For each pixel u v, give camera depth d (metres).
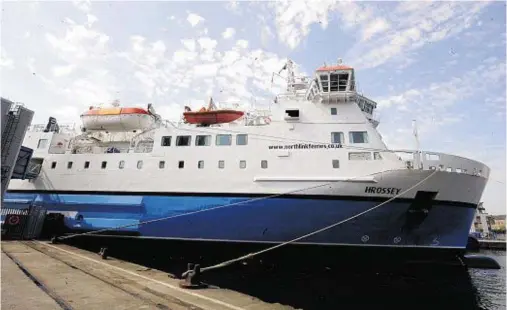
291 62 22.41
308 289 14.41
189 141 19.14
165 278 9.60
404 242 16.30
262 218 16.84
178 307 6.17
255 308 6.80
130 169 19.55
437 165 16.28
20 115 15.64
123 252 18.70
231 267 17.08
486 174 17.62
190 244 17.70
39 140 23.02
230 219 17.20
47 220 19.66
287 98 20.34
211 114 19.92
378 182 16.00
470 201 16.89
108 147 22.78
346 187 16.19
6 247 13.86
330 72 18.61
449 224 16.50
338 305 12.57
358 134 17.64
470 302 13.84
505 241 46.19
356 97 19.09
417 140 16.73
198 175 18.19
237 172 17.70
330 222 16.20
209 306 6.62
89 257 13.17
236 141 18.47
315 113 18.47
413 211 15.88
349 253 16.38
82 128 23.98
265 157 17.70
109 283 7.87
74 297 6.16
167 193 18.38
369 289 14.70
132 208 18.67
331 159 17.00
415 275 16.23
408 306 12.84
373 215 15.98
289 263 16.67
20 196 21.05
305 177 16.77
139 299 6.45
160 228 18.09
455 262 16.58
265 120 19.31
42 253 12.73
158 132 19.83
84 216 19.39
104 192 19.53
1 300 5.47
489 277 19.73
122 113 21.88
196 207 17.72
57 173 20.92
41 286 6.80
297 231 16.52
